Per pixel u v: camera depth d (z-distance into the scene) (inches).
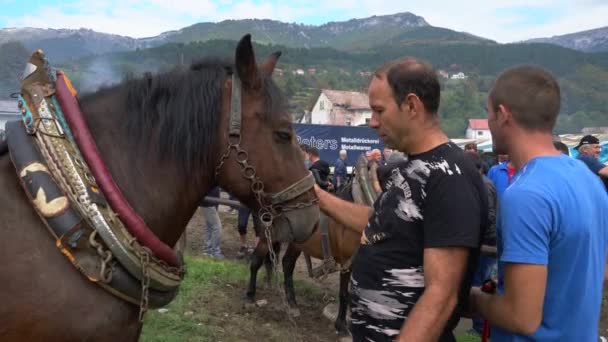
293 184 81.7
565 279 61.3
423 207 65.6
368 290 69.9
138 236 65.9
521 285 59.6
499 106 66.0
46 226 62.3
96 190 63.8
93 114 73.2
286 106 80.7
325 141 628.7
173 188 74.9
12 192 63.6
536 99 63.6
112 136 72.3
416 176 66.3
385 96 67.6
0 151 68.6
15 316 59.3
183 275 76.9
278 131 79.0
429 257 62.8
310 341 184.2
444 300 61.0
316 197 87.0
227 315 195.3
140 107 74.2
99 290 63.4
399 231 67.2
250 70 76.3
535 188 60.6
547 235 59.8
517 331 61.2
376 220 70.9
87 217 61.7
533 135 64.9
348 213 94.4
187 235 366.0
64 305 60.9
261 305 213.2
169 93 75.8
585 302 62.2
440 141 67.3
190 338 164.6
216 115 77.0
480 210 64.4
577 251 60.7
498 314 63.8
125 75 78.5
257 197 80.0
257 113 77.8
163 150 73.7
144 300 66.1
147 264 65.9
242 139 77.7
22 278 59.8
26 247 61.0
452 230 61.8
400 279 67.3
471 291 72.3
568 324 62.1
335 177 474.0
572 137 551.8
